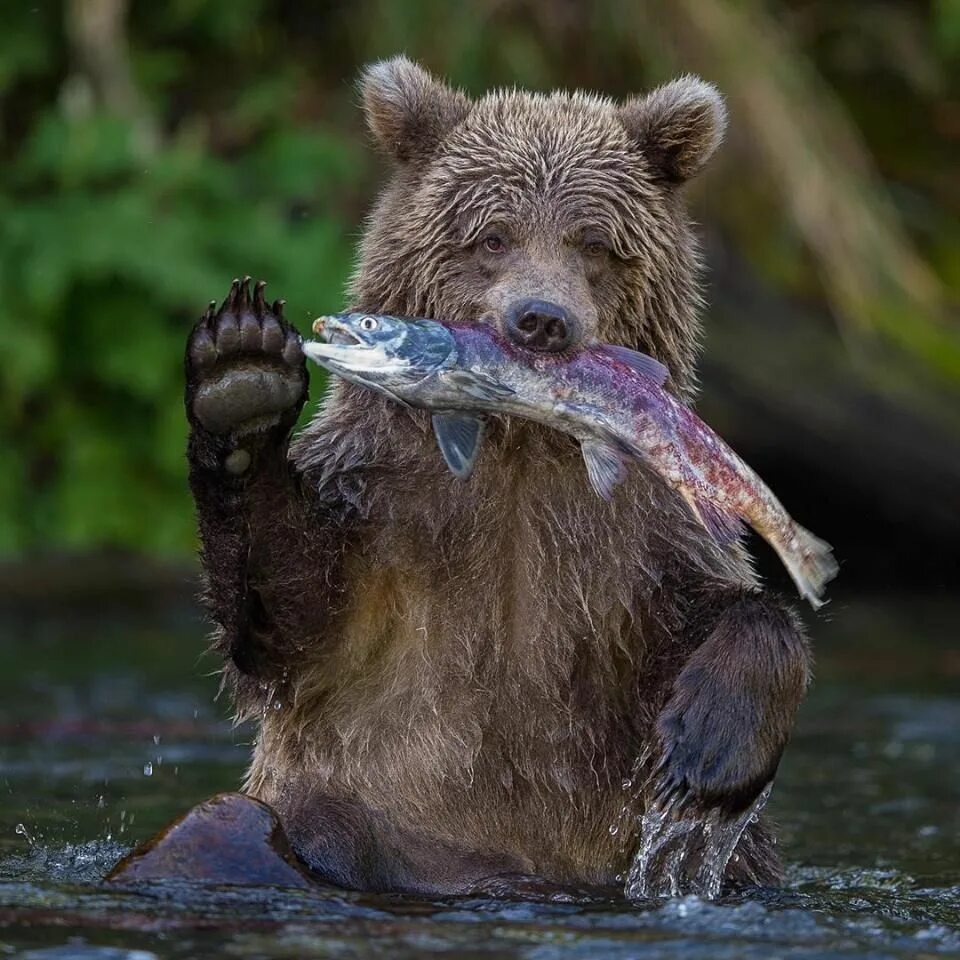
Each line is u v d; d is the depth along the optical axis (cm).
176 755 1648
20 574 2455
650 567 1160
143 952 843
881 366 2700
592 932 904
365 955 845
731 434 2748
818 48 3197
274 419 1038
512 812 1152
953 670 2247
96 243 2483
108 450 2597
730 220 2766
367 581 1152
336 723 1158
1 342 2473
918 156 3122
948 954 880
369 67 1312
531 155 1181
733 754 1085
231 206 2634
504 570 1158
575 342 1070
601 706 1155
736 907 979
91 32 2717
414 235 1198
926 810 1528
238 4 2858
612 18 2862
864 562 2998
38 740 1702
